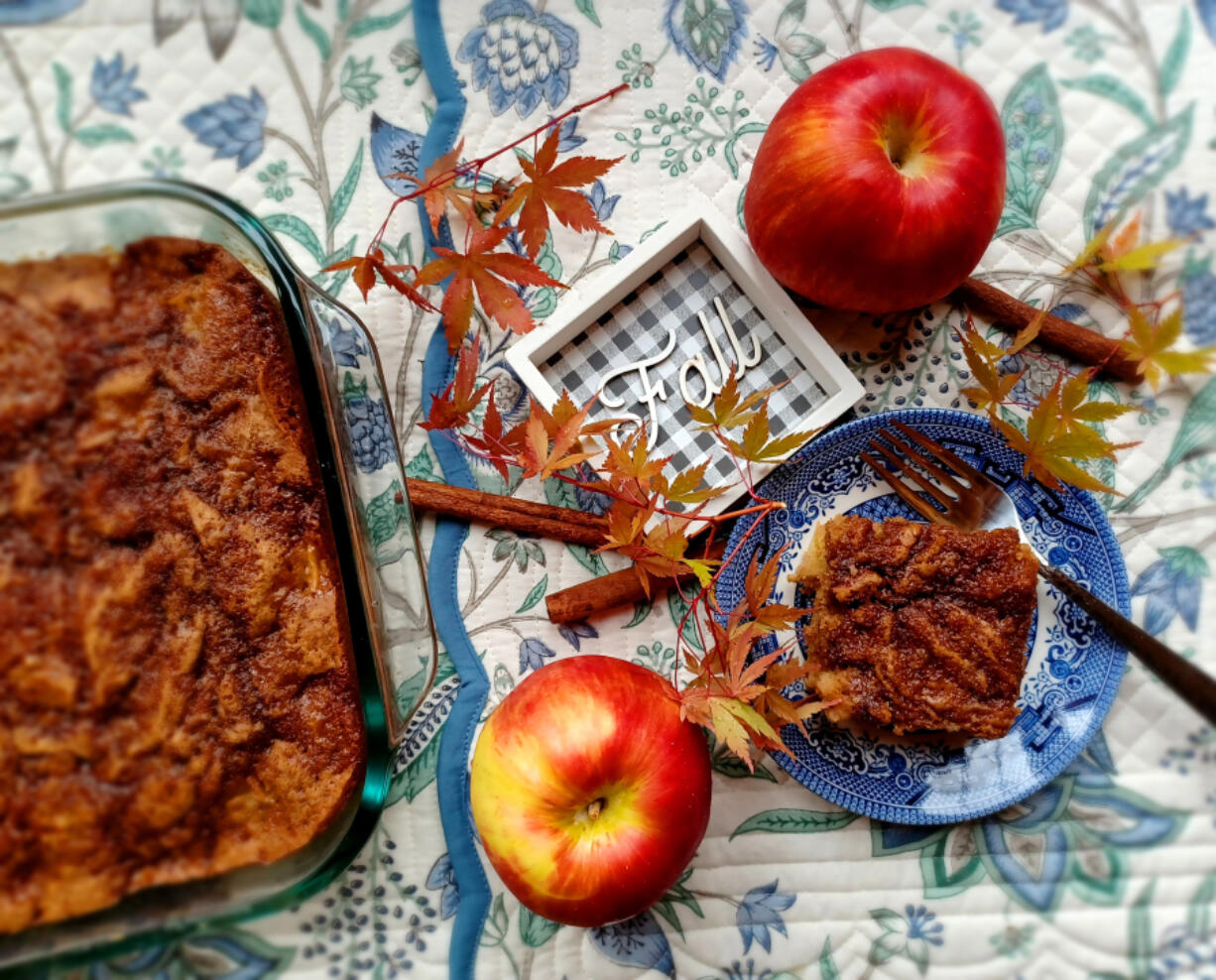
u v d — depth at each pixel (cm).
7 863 27
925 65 30
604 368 35
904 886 34
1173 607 34
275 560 30
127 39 35
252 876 30
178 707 28
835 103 29
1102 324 35
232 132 35
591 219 30
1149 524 34
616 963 33
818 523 34
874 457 34
